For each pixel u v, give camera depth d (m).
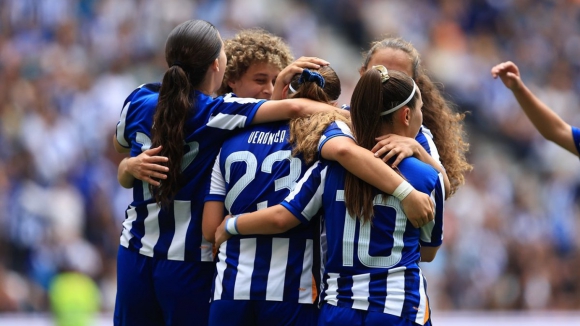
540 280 43.06
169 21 45.78
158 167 12.23
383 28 54.75
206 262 12.66
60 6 43.38
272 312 11.77
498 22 58.56
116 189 36.59
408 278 11.20
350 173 11.43
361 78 11.64
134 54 43.72
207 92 12.91
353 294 11.20
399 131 11.73
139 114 12.98
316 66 12.89
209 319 12.27
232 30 46.53
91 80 40.84
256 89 13.97
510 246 43.62
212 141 12.59
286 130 12.29
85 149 37.34
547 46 59.62
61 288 19.47
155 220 12.73
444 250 40.50
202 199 12.65
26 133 35.78
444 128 13.61
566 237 47.06
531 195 48.06
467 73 54.31
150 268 12.78
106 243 35.06
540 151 51.53
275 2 52.06
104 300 33.69
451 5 57.53
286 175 12.02
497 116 53.22
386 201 11.30
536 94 56.22
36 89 38.56
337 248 11.41
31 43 41.12
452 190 13.58
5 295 31.56
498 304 41.12
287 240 11.87
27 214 33.41
